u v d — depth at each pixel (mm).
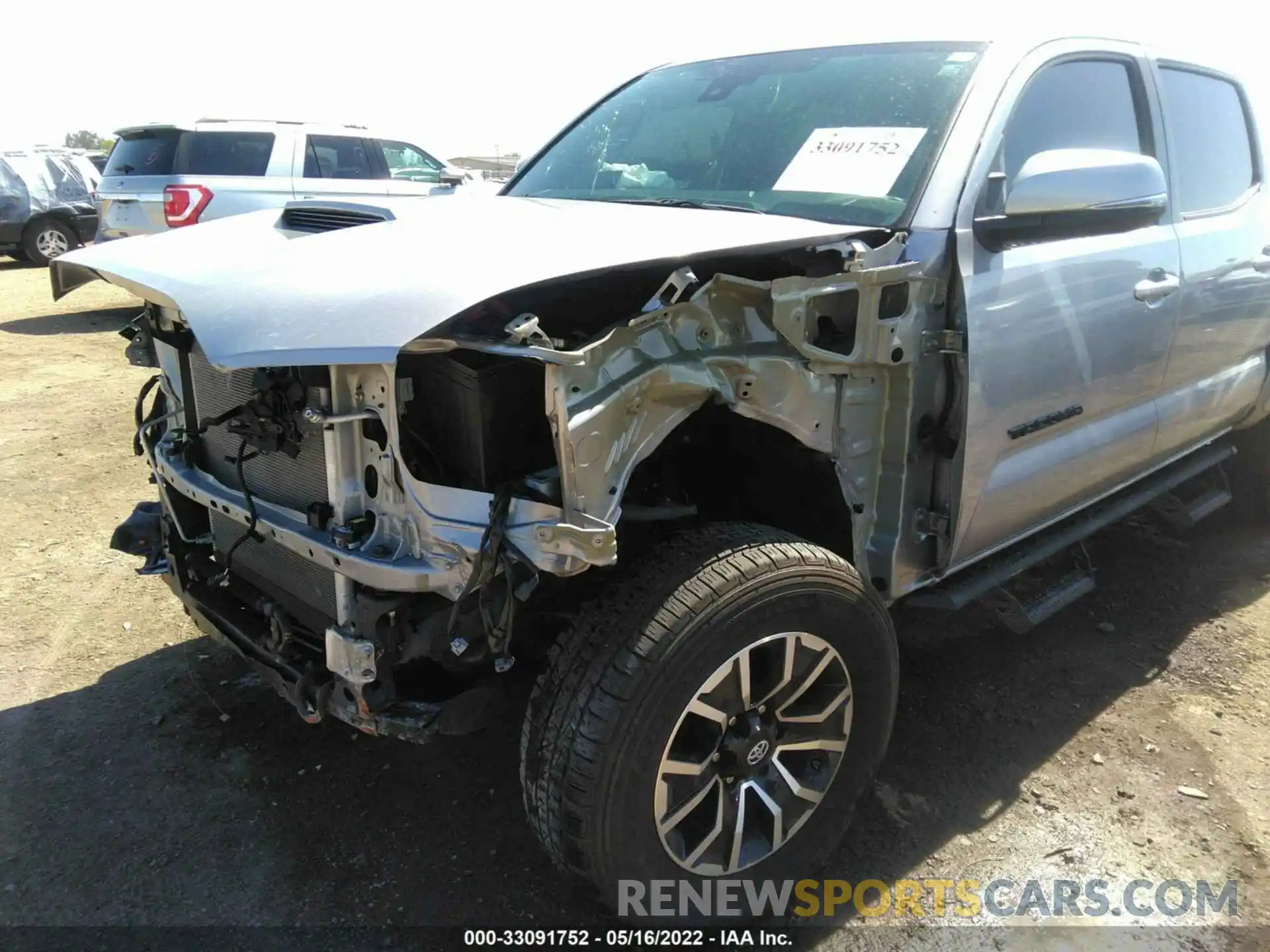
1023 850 2574
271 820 2631
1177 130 3486
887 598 2535
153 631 3629
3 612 3736
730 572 2012
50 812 2637
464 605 2045
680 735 2094
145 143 9836
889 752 2975
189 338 2549
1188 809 2738
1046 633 3734
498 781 2807
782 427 2188
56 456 5598
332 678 2201
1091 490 3270
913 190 2488
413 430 1963
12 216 14719
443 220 2348
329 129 10359
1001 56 2758
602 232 2170
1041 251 2705
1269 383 4227
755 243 2074
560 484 1848
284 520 2197
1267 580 4227
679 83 3395
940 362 2463
